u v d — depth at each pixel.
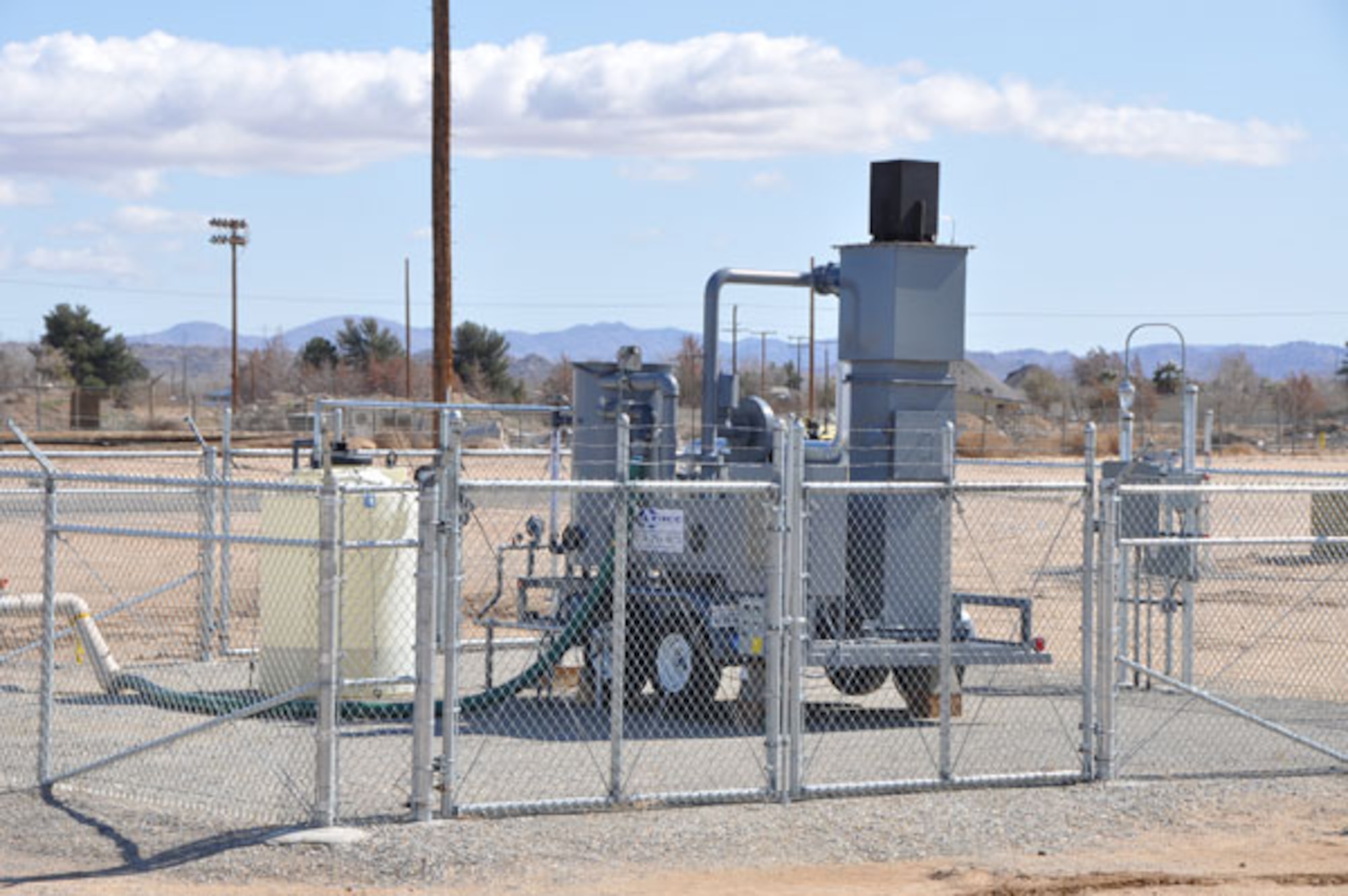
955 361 15.72
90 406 83.12
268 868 9.95
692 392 70.69
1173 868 10.28
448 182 26.30
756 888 9.73
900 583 15.51
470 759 13.12
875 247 15.59
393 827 10.73
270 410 83.25
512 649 17.97
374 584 15.55
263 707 10.95
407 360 93.31
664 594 15.35
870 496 15.71
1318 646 21.34
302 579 15.55
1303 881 10.07
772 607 11.84
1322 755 13.79
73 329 117.69
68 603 16.14
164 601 23.64
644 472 15.62
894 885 9.84
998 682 18.06
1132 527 17.23
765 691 14.48
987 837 10.95
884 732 14.83
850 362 15.77
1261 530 37.66
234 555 27.95
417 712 10.86
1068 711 16.14
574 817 11.18
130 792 11.78
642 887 9.72
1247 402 144.38
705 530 15.09
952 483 12.45
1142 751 13.89
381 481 15.73
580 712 15.39
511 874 9.92
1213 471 18.00
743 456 15.67
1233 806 11.91
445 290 26.31
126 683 16.09
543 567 27.12
